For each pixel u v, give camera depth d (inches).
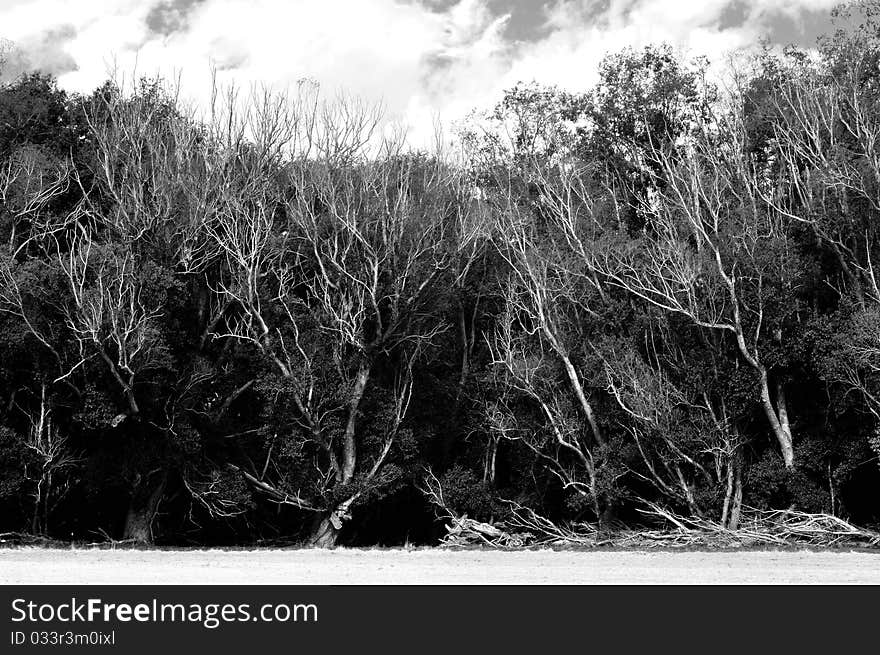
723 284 1701.5
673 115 2142.0
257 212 1715.1
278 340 1720.0
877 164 1681.8
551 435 1775.3
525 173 2012.8
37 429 1593.3
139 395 1587.1
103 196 1761.8
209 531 1814.7
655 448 1678.2
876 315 1549.0
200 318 1736.0
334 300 1739.7
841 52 1888.5
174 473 1740.9
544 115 2139.5
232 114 1785.2
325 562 1264.8
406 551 1473.9
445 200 1804.9
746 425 1739.7
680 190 1839.3
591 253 1839.3
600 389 1790.1
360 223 1732.3
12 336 1514.5
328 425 1700.3
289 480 1692.9
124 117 1744.6
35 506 1617.9
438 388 1863.9
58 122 1871.3
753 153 1919.3
